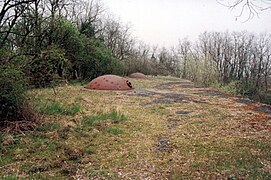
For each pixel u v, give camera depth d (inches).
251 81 1358.3
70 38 853.2
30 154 258.2
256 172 225.6
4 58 354.9
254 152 281.9
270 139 335.6
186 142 319.9
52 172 222.8
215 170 231.8
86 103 565.9
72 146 287.7
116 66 1267.2
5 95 319.9
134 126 392.8
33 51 423.8
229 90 1022.4
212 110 551.2
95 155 268.7
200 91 984.9
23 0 381.4
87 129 356.8
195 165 244.7
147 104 608.4
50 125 350.9
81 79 1061.1
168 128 390.9
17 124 322.3
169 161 256.7
